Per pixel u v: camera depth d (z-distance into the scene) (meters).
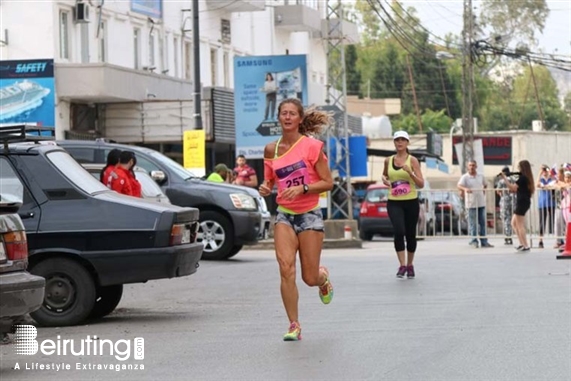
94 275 21.61
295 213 18.44
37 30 56.88
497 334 18.80
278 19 87.75
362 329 19.69
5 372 16.53
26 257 16.80
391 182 29.38
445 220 51.56
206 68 77.62
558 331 19.03
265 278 30.77
